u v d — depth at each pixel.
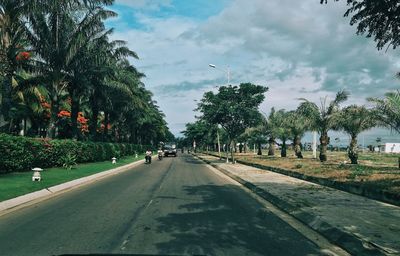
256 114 41.50
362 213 10.68
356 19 8.62
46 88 34.94
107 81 37.81
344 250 7.49
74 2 28.55
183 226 9.29
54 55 30.20
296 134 47.19
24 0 25.30
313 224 9.66
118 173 27.80
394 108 26.25
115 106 49.81
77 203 12.95
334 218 9.89
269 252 7.17
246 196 15.46
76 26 30.61
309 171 23.55
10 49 26.64
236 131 42.72
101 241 7.72
